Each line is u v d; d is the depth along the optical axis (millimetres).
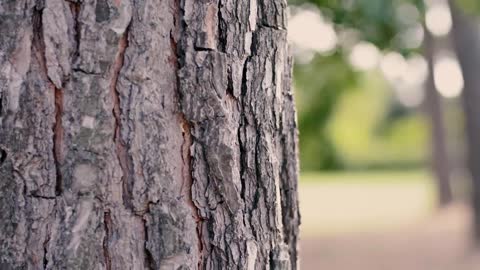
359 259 6070
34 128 1070
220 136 1104
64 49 1069
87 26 1068
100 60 1068
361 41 2996
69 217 1070
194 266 1102
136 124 1078
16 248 1073
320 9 2793
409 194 12578
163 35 1090
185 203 1101
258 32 1155
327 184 16078
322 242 7027
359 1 2699
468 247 6281
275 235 1160
